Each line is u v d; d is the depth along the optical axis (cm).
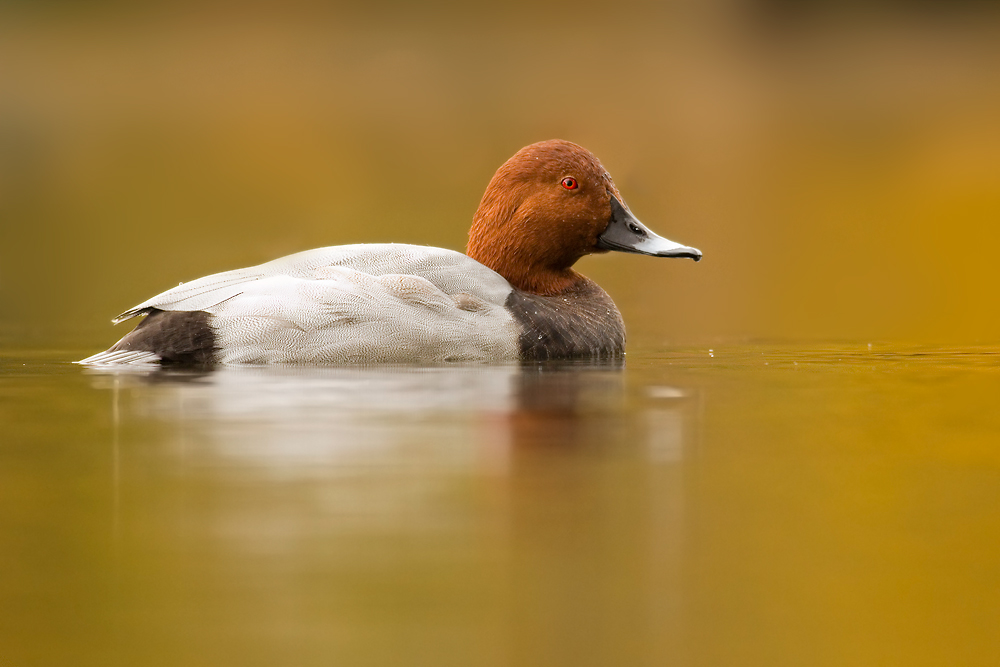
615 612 550
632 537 642
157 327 1138
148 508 673
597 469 767
